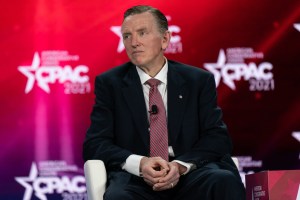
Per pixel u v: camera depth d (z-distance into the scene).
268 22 11.27
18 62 11.05
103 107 6.62
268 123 11.22
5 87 11.01
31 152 11.00
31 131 11.03
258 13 11.27
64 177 11.00
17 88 11.03
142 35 6.45
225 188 5.68
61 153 11.04
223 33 11.23
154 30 6.49
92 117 6.67
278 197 5.53
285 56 11.24
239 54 11.23
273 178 5.54
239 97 11.20
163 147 6.39
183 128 6.50
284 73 11.24
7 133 10.98
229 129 11.17
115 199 5.81
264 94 11.23
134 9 6.58
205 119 6.57
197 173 6.12
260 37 11.24
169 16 11.22
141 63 6.45
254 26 11.26
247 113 11.20
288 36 11.27
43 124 11.05
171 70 6.72
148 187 6.13
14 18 11.06
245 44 11.23
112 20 11.19
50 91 11.06
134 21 6.46
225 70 11.18
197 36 11.21
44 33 11.09
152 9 6.60
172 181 5.87
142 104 6.52
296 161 11.20
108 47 11.16
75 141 11.06
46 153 11.01
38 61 11.06
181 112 6.52
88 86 11.10
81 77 11.10
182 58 11.17
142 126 6.46
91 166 6.17
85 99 11.11
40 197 10.94
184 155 6.27
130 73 6.72
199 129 6.61
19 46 11.05
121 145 6.52
